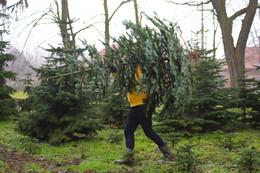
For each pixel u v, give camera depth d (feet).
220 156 13.10
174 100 10.95
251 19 40.34
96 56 9.41
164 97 11.15
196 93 20.93
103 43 9.93
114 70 10.17
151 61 9.88
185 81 10.50
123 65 10.46
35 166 12.00
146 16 10.37
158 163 11.92
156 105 11.39
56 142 17.37
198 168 10.61
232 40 41.78
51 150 15.52
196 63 11.60
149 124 11.82
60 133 17.28
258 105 21.61
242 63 41.32
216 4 41.81
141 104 11.55
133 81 10.62
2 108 27.30
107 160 12.95
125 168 11.47
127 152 11.91
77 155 14.55
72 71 9.07
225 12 41.73
